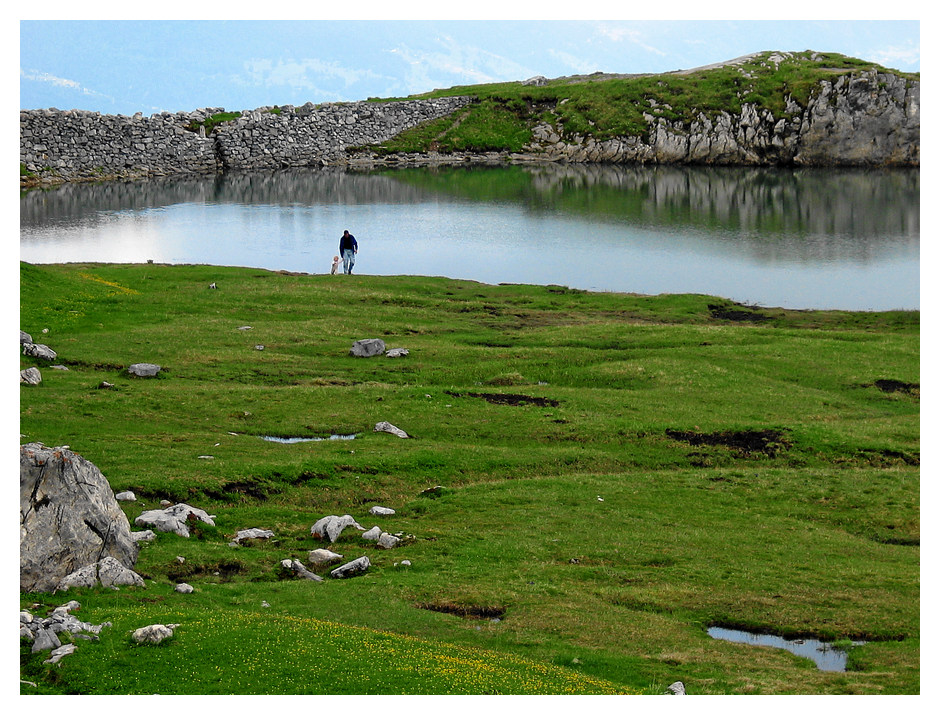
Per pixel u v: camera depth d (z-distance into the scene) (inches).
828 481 2142.0
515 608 1502.2
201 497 1894.7
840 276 4638.3
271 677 1155.3
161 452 2080.5
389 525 1861.5
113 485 1872.5
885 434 2428.6
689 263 4943.4
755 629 1487.5
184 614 1310.3
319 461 2082.9
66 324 3105.3
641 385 2815.0
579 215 6392.7
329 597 1497.3
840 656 1402.6
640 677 1291.8
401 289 4074.8
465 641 1379.2
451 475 2143.2
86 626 1237.1
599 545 1792.6
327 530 1779.0
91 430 2218.3
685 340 3267.7
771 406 2655.0
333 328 3321.9
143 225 5969.5
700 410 2603.3
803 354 3075.8
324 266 4845.0
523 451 2289.6
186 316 3378.4
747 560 1748.3
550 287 4288.9
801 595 1603.1
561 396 2664.9
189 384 2637.8
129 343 2952.8
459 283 4271.7
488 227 5954.7
